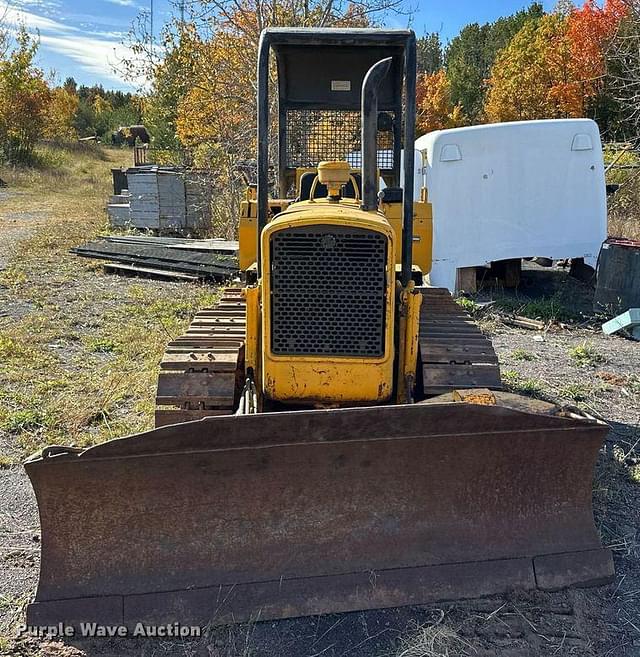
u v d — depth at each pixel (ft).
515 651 10.37
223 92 50.21
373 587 11.10
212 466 10.71
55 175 106.32
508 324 30.22
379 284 11.93
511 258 33.94
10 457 16.25
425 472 11.28
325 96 18.94
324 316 12.04
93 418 18.49
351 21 46.50
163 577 10.87
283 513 11.15
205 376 13.44
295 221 11.77
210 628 10.66
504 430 10.99
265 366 12.21
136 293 33.78
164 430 10.27
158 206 52.95
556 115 98.12
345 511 11.26
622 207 52.29
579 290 35.96
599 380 22.71
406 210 12.69
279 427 10.37
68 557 10.81
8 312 29.73
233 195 49.70
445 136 32.42
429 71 169.78
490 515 11.58
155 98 69.31
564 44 101.40
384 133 19.44
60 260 41.81
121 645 10.43
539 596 11.35
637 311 28.02
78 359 23.47
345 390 12.21
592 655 10.34
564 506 11.77
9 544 12.95
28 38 118.83
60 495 10.64
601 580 11.64
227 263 37.60
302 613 10.90
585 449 11.44
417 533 11.39
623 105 55.52
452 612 11.03
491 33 183.93
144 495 10.80
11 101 117.91
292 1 46.34
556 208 33.88
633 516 14.07
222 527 11.05
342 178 13.88
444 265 33.12
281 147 19.30
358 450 10.87
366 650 10.37
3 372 21.83
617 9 82.53
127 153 170.09
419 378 14.65
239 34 49.03
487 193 33.09
